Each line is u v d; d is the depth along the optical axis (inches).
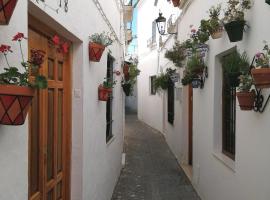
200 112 274.1
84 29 177.0
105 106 254.4
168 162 409.1
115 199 274.5
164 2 563.2
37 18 122.2
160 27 462.9
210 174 239.0
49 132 142.0
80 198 174.7
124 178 338.3
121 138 384.2
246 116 166.4
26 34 98.0
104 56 245.9
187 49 277.0
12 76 77.5
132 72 434.0
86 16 181.8
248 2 159.9
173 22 457.4
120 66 388.2
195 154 296.5
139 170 370.0
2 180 84.1
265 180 142.3
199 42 239.9
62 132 163.3
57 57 152.3
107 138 283.7
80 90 173.8
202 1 272.2
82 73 173.8
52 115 146.5
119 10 372.5
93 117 203.9
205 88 254.8
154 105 706.2
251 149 159.2
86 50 182.2
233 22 162.9
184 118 384.5
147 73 775.1
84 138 178.2
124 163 394.0
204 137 258.7
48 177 142.0
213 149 230.5
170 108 507.5
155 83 525.3
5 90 73.2
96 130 214.8
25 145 97.7
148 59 762.8
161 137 603.2
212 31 201.8
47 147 139.3
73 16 153.3
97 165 219.0
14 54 90.4
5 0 70.1
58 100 156.0
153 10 695.1
